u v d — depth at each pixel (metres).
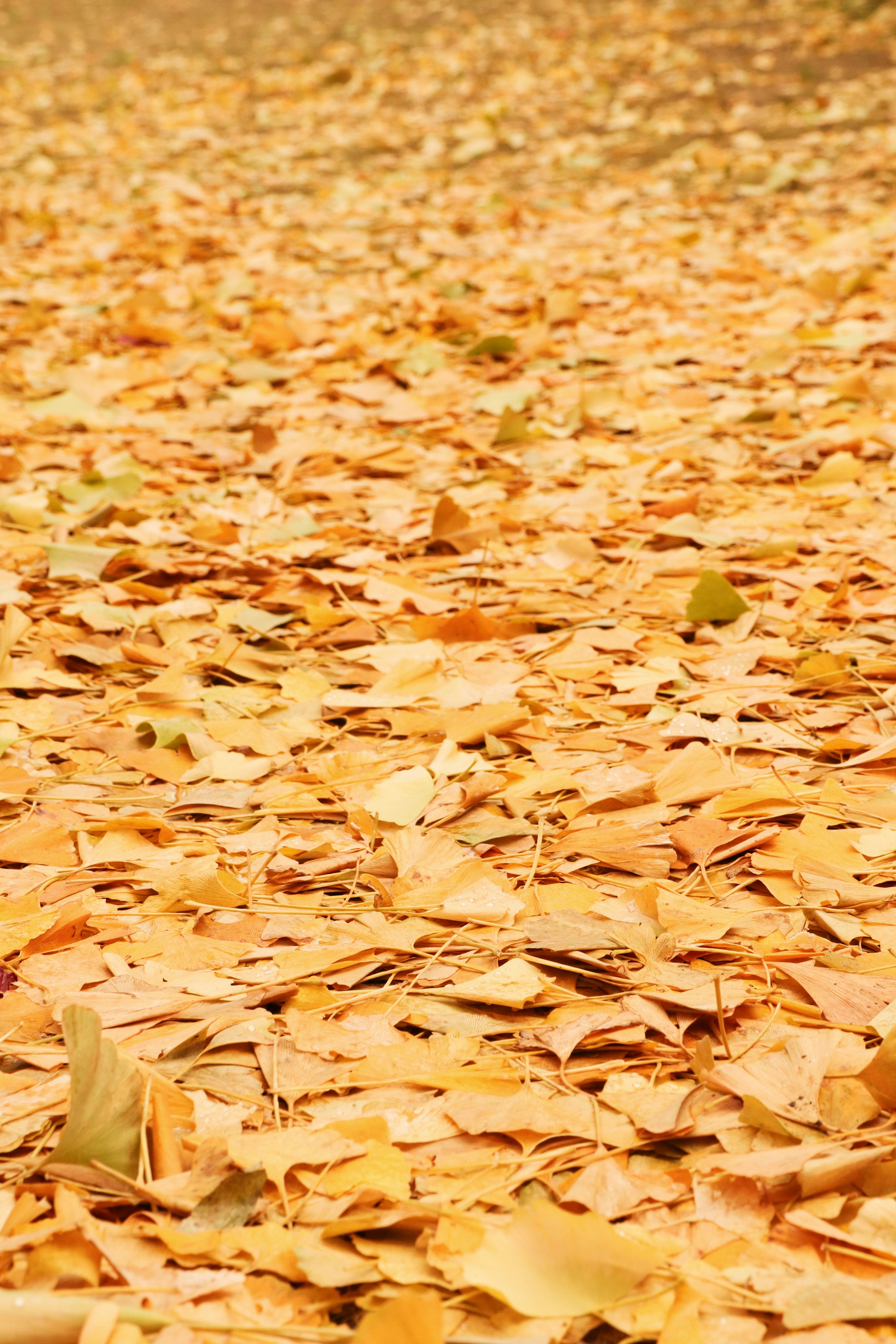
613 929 2.17
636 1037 2.11
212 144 6.62
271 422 3.09
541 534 2.75
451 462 2.95
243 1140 2.05
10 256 4.81
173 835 2.29
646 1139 2.06
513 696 2.43
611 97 6.82
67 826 2.30
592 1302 1.98
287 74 7.76
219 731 2.39
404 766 2.36
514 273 4.25
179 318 3.96
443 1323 1.96
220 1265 2.01
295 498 2.85
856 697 2.43
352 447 2.98
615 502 2.81
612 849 2.25
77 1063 2.03
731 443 2.92
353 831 2.30
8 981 2.16
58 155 6.63
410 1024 2.14
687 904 2.21
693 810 2.30
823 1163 2.02
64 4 10.09
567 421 3.04
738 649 2.50
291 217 5.29
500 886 2.22
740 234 4.64
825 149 5.64
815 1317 1.95
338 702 2.43
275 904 2.23
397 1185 2.04
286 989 2.15
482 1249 1.99
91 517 2.77
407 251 4.66
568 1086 2.09
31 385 3.23
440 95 7.17
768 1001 2.14
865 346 3.23
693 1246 2.01
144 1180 2.04
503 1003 2.13
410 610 2.60
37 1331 1.91
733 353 3.32
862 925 2.19
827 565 2.64
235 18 9.30
